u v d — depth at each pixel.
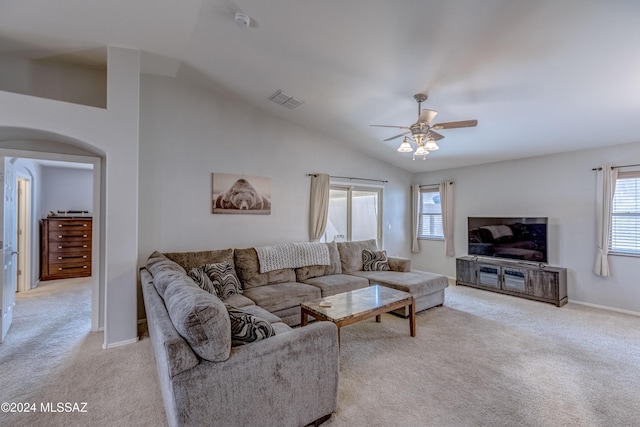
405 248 6.55
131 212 2.98
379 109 3.89
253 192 4.46
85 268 5.92
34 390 2.17
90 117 2.81
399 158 5.74
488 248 5.16
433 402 2.05
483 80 2.91
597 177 4.15
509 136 4.13
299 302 3.48
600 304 4.14
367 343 2.99
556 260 4.55
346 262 4.68
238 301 3.10
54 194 6.17
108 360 2.62
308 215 5.05
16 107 2.53
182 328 1.45
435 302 4.09
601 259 4.07
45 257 5.58
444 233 5.96
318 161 5.16
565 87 2.86
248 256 3.82
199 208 4.01
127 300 2.96
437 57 2.66
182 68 3.61
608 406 2.01
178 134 3.86
